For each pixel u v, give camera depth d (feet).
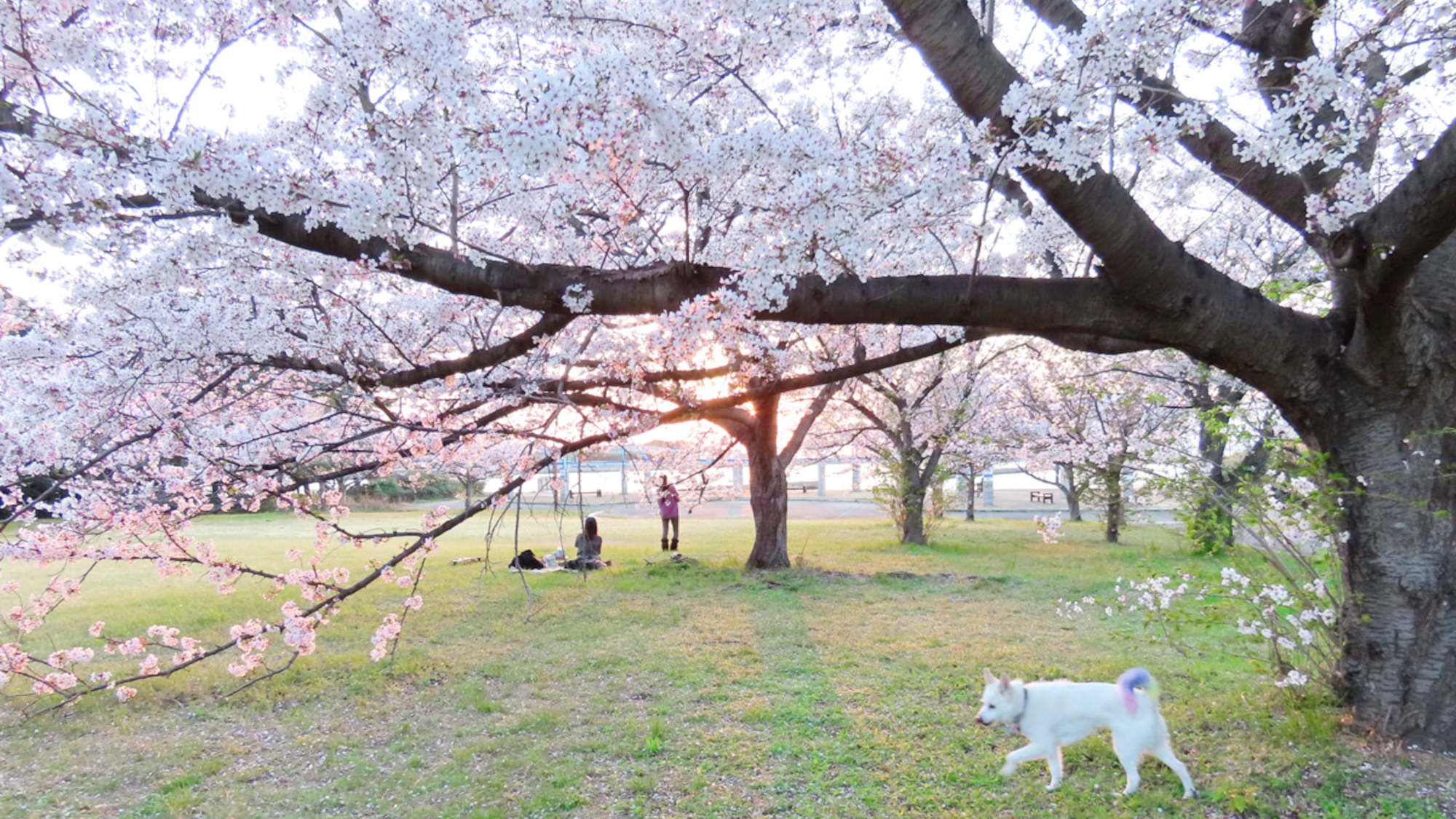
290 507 14.93
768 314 11.69
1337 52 14.30
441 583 35.04
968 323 12.30
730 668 21.22
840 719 17.08
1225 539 18.21
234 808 13.57
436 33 9.59
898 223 11.53
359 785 14.42
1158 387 38.47
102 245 10.01
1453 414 14.05
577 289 11.15
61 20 11.38
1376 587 14.47
